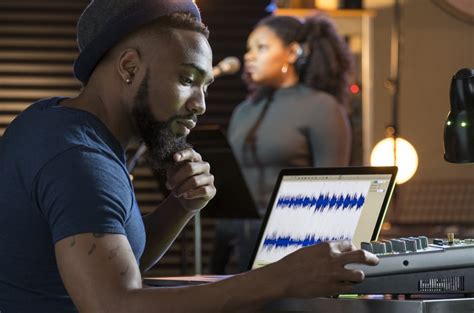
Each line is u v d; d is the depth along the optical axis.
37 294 2.33
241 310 2.11
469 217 7.71
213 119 7.64
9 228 2.32
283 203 2.93
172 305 2.09
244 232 5.00
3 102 7.64
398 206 7.57
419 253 2.30
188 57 2.38
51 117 2.33
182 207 2.83
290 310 2.35
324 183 2.84
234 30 7.71
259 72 5.02
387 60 7.82
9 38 7.67
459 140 2.54
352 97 6.43
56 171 2.21
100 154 2.25
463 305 2.19
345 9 6.60
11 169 2.31
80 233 2.14
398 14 7.02
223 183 4.45
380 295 2.44
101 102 2.43
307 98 4.89
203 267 7.34
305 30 5.08
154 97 2.38
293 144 4.86
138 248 2.37
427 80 7.82
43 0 7.71
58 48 7.70
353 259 2.05
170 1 2.40
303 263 2.07
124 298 2.10
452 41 7.82
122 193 2.23
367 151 6.45
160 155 2.50
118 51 2.41
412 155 6.20
